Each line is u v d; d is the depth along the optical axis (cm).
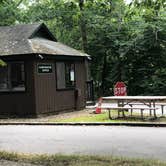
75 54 2552
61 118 2094
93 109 2544
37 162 982
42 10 3859
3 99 2273
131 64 3459
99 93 3678
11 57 2228
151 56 3362
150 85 3306
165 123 1723
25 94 2222
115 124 1800
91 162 964
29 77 2206
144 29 3259
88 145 1310
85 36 3578
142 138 1413
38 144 1364
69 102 2473
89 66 3562
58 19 3838
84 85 2652
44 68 2275
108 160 986
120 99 1955
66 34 3934
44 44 2414
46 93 2283
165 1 1188
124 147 1253
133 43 3312
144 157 1088
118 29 3419
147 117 1925
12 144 1383
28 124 1966
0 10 3628
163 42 3269
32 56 2192
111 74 3569
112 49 3494
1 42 2366
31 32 2412
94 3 1170
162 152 1162
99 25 3459
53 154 1105
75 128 1745
